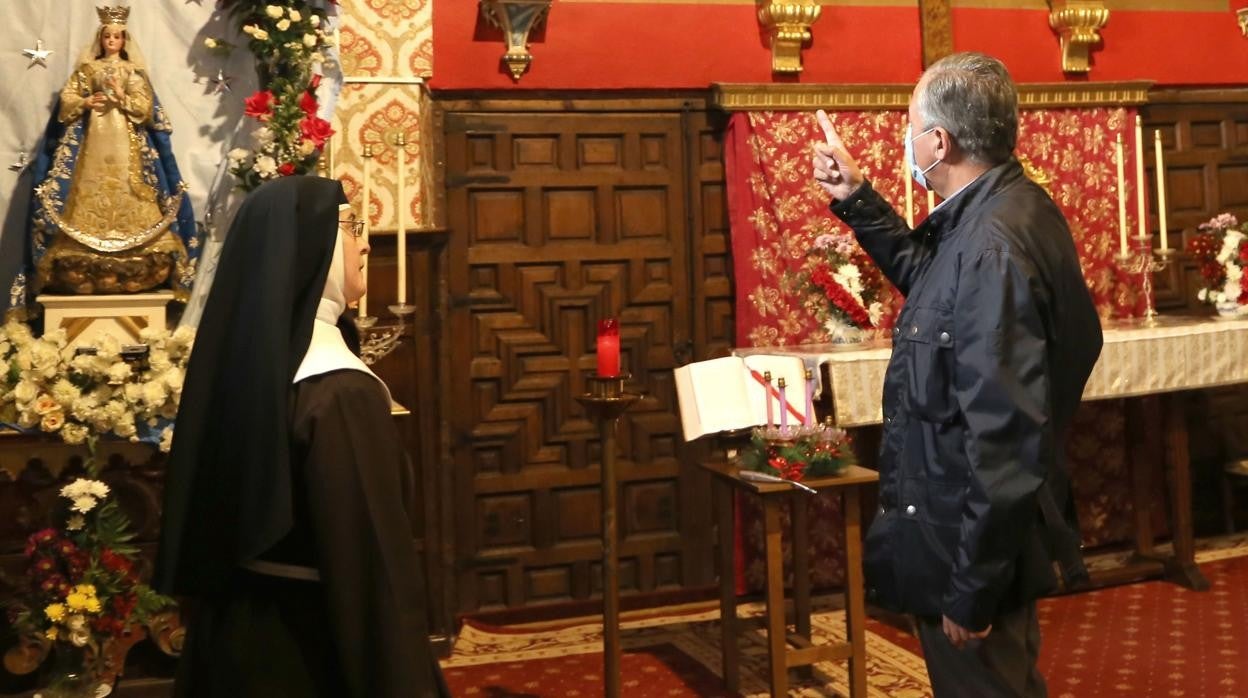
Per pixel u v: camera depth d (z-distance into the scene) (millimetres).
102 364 3457
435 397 4480
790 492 3590
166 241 3775
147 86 3793
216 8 3996
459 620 4945
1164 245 5246
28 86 3877
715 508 5242
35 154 3877
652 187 5199
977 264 2014
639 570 5180
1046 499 2045
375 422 1834
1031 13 5617
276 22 3840
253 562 1790
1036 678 2193
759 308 5180
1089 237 5613
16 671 3486
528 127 5055
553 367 5105
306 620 1813
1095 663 4129
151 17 3971
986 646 2096
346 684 1726
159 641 3637
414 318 4410
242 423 1771
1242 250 5266
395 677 1717
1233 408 5922
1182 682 3910
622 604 5121
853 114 5316
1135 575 5094
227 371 1816
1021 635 2129
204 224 3992
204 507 1812
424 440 4398
